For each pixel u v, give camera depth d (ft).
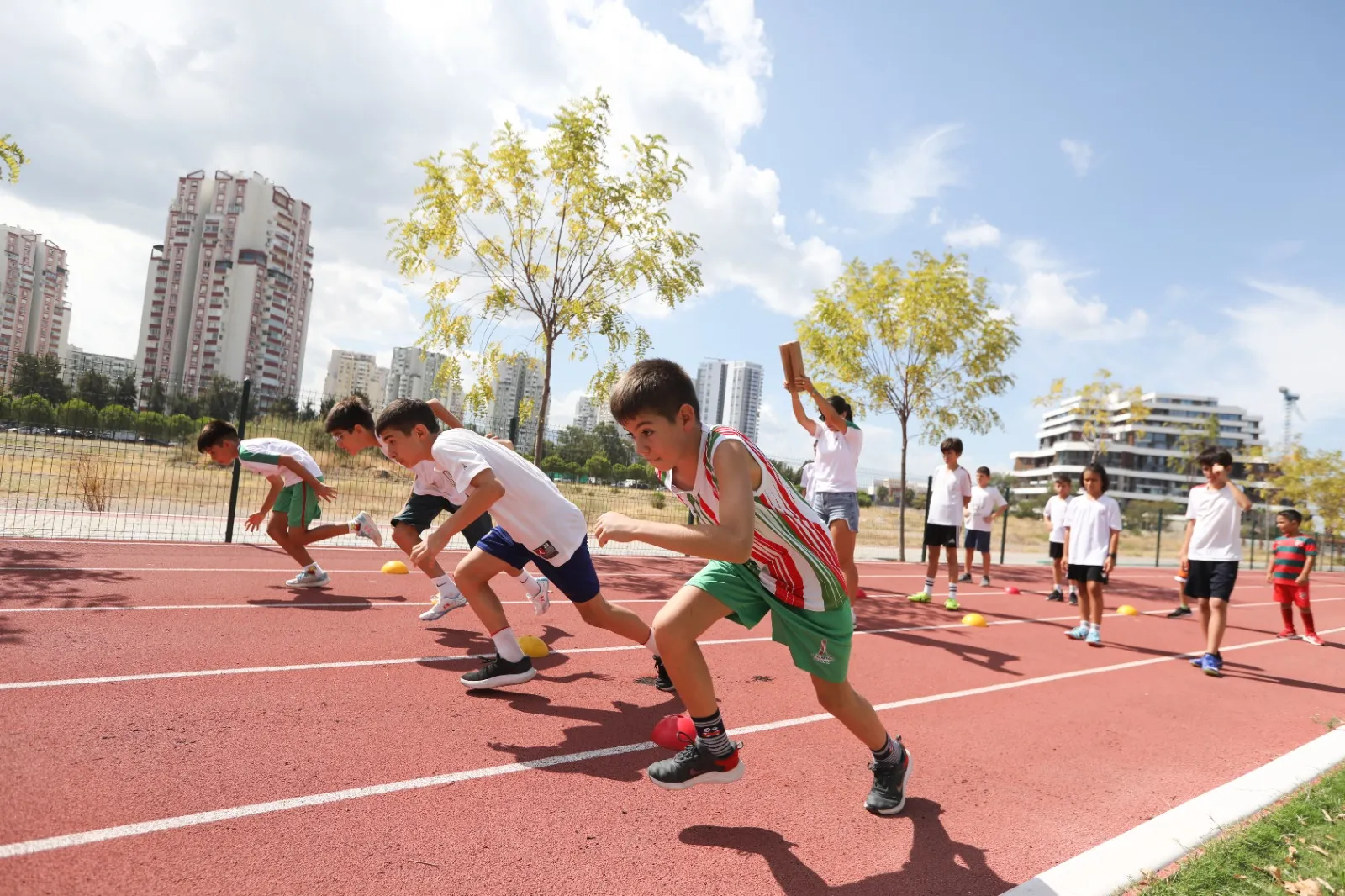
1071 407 115.24
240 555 28.68
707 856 8.60
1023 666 20.79
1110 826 10.29
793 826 9.53
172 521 36.65
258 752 10.41
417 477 19.34
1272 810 10.78
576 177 39.29
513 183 39.83
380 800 9.30
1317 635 34.09
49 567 22.93
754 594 9.27
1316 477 114.83
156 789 9.01
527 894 7.45
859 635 23.25
